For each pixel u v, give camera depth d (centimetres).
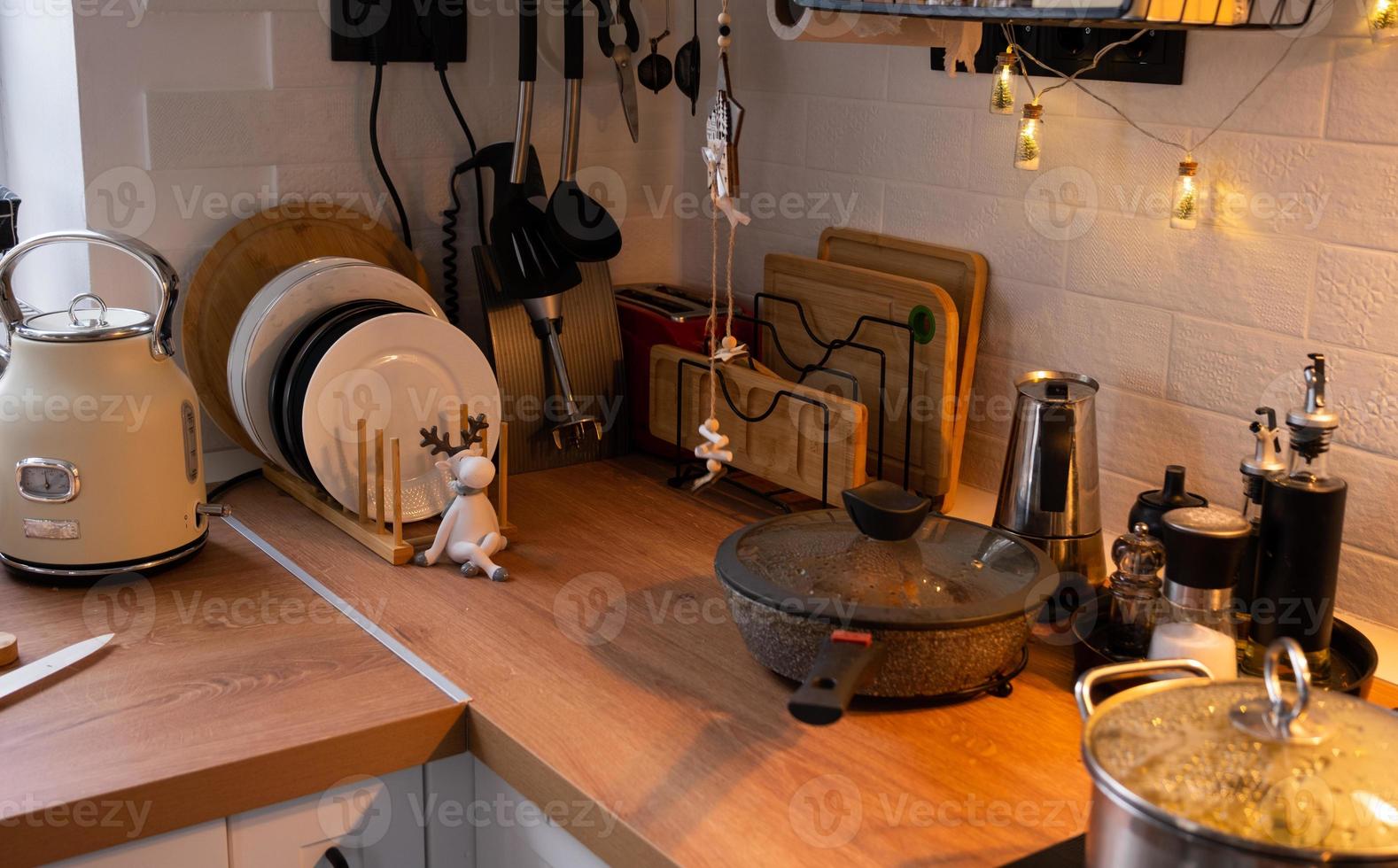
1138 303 134
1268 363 123
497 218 160
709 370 157
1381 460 117
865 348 153
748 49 176
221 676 113
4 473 127
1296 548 103
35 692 109
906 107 155
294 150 160
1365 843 67
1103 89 133
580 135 181
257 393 146
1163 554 111
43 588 130
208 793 99
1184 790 71
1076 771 99
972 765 100
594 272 171
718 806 94
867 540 112
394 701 109
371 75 163
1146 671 87
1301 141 117
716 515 154
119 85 148
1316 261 118
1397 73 109
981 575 109
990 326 150
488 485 159
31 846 93
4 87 171
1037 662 117
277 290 146
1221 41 122
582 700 110
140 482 129
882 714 108
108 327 127
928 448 149
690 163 188
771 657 108
